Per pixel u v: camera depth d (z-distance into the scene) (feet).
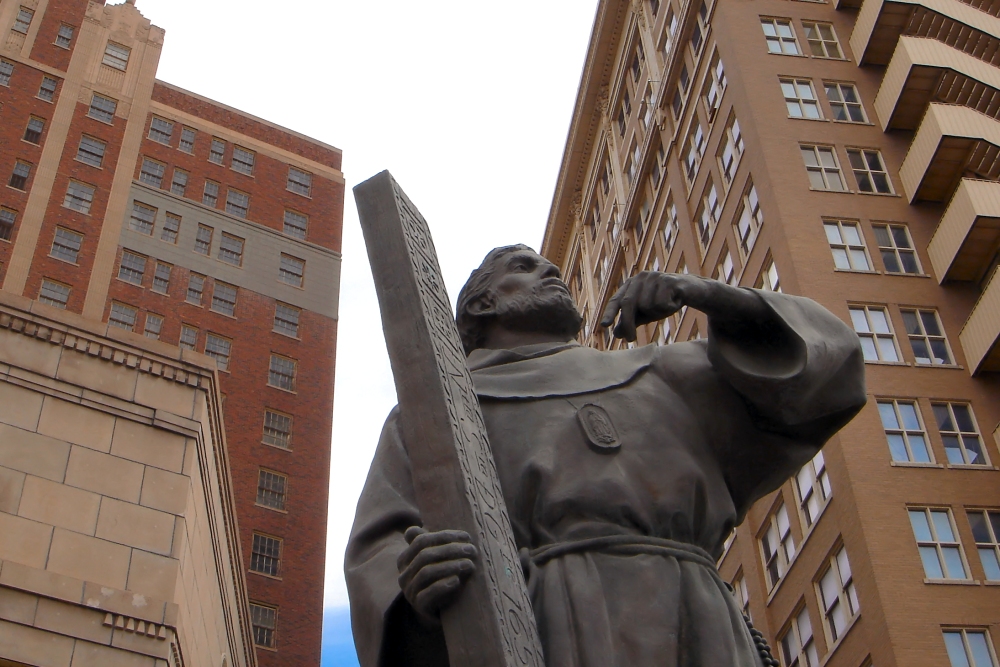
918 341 130.41
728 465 12.34
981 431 121.90
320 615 198.49
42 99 233.96
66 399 95.96
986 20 156.35
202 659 103.50
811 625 122.21
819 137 149.89
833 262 136.67
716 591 11.02
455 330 11.55
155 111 253.24
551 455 11.51
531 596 10.69
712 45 169.89
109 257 220.64
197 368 105.91
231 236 245.86
